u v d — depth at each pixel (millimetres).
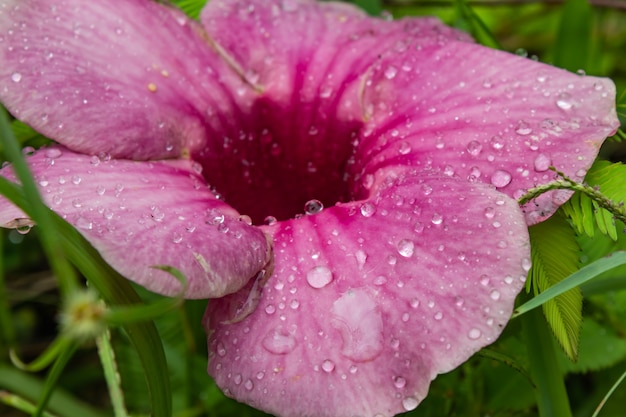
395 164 175
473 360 188
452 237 157
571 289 166
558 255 169
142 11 185
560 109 170
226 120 191
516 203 158
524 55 188
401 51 188
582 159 166
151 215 160
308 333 154
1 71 170
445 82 180
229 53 195
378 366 151
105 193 163
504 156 168
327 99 193
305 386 150
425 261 156
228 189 195
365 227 163
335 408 149
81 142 170
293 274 160
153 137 176
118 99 175
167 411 166
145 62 181
